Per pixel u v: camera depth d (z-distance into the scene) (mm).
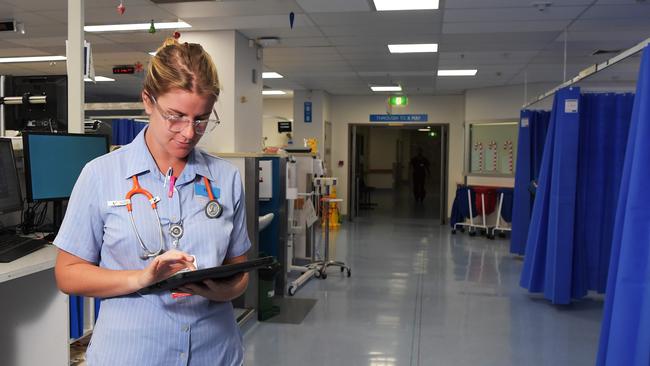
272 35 6609
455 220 9969
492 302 5211
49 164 2709
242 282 1328
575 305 5125
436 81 10086
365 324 4488
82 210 1223
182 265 1128
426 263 7113
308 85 10906
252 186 4277
